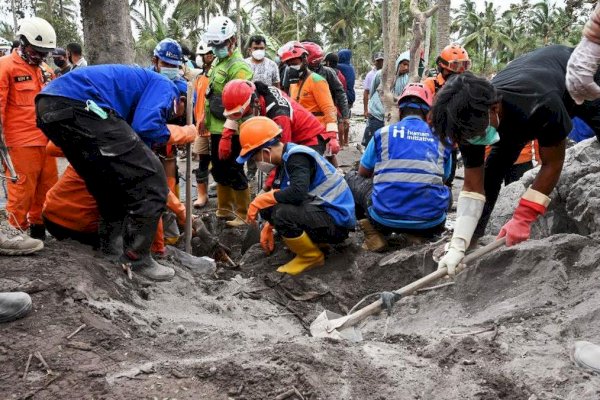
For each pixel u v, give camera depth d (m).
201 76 7.18
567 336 2.95
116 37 5.93
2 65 4.84
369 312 3.56
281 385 2.60
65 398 2.46
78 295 3.27
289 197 4.62
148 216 3.92
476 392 2.54
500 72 3.12
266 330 3.83
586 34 2.52
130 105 4.00
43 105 3.72
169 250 4.85
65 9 53.56
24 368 2.65
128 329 3.22
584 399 2.38
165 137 4.10
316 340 3.05
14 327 2.94
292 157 4.64
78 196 4.19
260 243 5.38
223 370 2.68
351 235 5.71
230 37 5.90
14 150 4.91
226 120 5.91
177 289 4.14
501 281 3.83
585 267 3.62
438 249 4.39
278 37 54.88
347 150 11.48
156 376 2.65
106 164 3.78
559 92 2.91
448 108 2.59
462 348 2.90
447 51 6.09
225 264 5.38
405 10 29.09
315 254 4.85
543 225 4.89
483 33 53.50
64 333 2.93
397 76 9.23
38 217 5.22
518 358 2.78
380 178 4.86
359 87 39.16
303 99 6.78
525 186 5.26
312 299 4.60
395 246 5.23
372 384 2.67
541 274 3.66
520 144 3.40
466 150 3.15
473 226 3.39
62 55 8.91
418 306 4.09
